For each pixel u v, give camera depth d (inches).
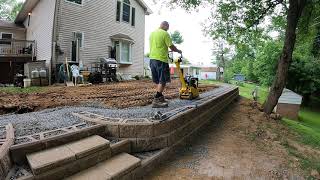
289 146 230.5
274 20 474.9
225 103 392.8
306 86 822.5
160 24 220.4
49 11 569.6
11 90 365.1
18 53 685.3
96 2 626.2
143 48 830.5
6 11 1473.9
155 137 161.6
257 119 335.9
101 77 560.1
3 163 99.9
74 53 583.8
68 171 113.0
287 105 591.8
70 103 246.4
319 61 792.9
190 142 206.7
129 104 243.4
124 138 155.6
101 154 130.3
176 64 273.0
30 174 101.9
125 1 723.4
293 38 372.2
